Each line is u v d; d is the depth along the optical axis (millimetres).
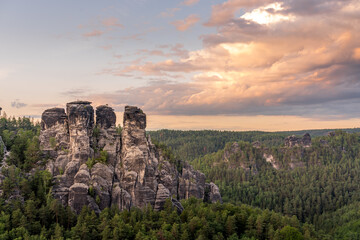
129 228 115812
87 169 133750
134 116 151625
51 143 142625
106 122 159750
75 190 123938
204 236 120062
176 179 164875
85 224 111750
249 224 135875
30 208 111000
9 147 144750
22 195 119500
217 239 122188
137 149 144250
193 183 169375
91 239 111500
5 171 124188
